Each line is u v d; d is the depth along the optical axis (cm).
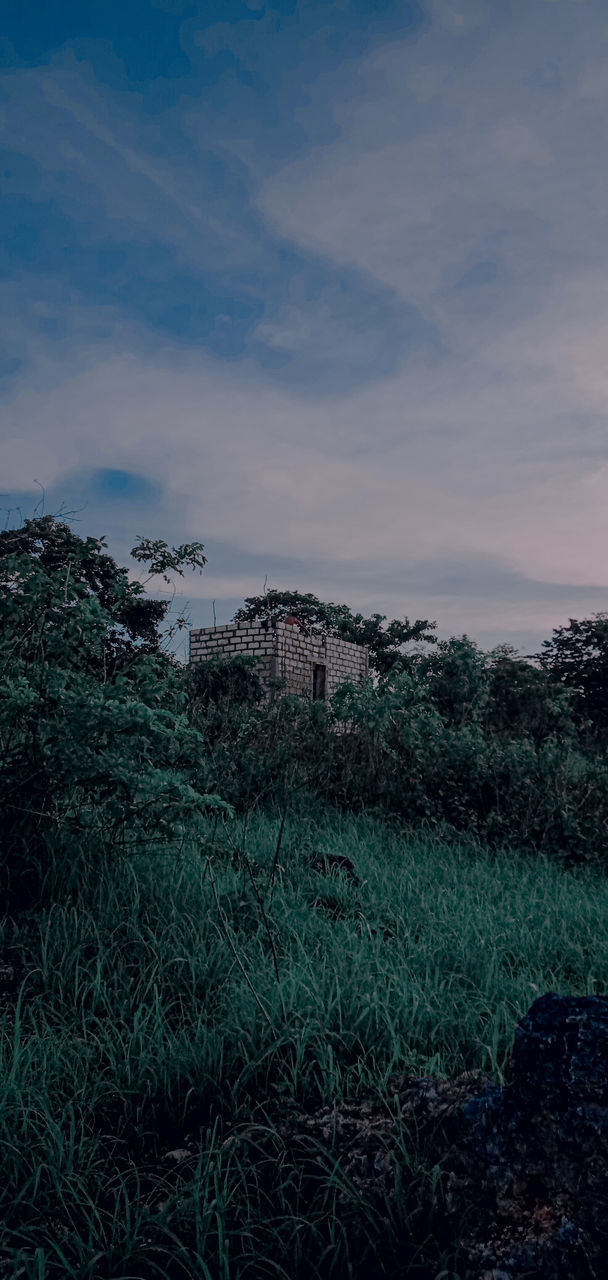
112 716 464
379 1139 258
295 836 650
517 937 478
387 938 464
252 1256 227
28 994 377
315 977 370
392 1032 318
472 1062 318
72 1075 316
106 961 402
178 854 521
